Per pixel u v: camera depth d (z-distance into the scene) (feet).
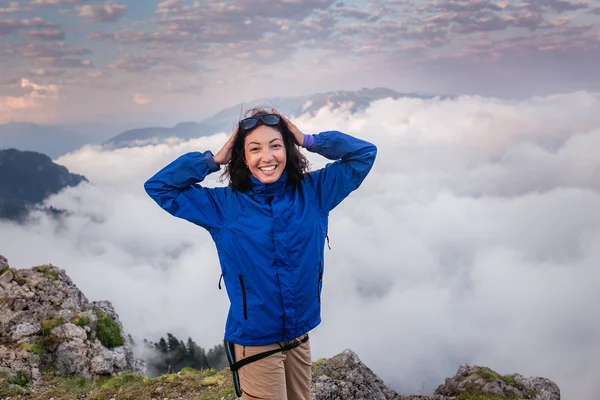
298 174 12.08
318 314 12.21
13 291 44.83
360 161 12.32
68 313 44.19
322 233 12.15
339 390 21.44
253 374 11.75
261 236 11.39
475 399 22.90
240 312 11.57
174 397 24.54
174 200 11.59
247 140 11.59
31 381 35.58
